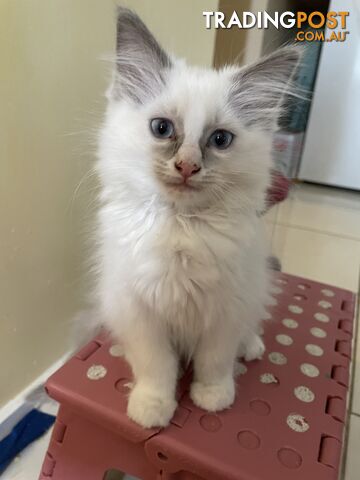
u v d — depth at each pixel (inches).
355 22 93.7
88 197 41.3
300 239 78.6
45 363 42.8
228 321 28.9
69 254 41.8
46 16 31.8
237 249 27.7
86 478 30.8
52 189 37.2
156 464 27.5
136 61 30.2
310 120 103.7
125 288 28.4
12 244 34.5
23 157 33.3
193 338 30.7
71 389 29.4
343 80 98.7
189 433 27.1
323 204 98.7
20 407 39.3
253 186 29.0
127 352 31.2
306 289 48.9
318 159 107.0
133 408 27.5
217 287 27.7
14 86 30.8
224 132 28.5
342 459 36.4
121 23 29.7
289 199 93.0
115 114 29.9
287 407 29.9
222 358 29.8
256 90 30.6
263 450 26.2
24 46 30.7
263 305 35.0
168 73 30.1
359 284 65.5
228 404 29.4
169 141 27.2
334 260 72.2
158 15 44.4
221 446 26.3
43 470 32.0
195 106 27.6
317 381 32.9
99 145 30.9
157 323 29.1
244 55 71.7
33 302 38.8
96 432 29.9
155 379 28.8
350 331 40.8
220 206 27.9
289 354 36.1
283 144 46.9
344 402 31.0
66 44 34.4
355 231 84.1
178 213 27.6
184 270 27.0
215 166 27.3
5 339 36.7
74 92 36.7
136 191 28.1
